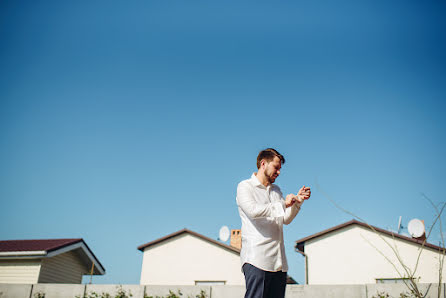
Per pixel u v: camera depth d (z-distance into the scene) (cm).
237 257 1777
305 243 1767
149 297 1010
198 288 995
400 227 1622
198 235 1856
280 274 221
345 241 1706
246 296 211
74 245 1598
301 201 223
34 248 1525
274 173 246
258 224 224
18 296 1052
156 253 1872
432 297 818
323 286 922
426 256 1519
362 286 895
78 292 1044
